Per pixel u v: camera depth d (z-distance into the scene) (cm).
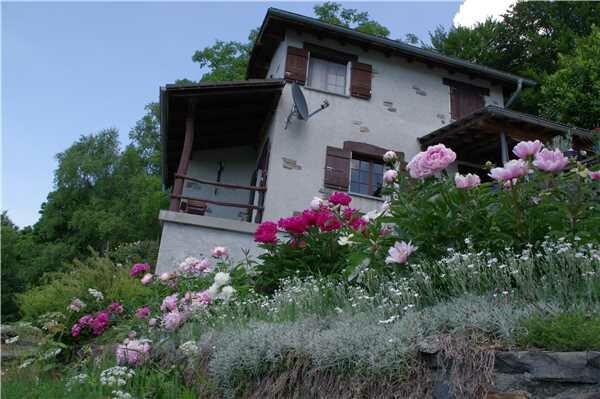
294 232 516
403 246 340
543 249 318
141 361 412
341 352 283
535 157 317
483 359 240
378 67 1260
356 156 1176
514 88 1380
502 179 315
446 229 342
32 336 588
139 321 523
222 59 2127
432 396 247
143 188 2794
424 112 1260
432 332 272
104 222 2630
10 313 1582
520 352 234
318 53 1220
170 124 1199
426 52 1247
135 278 689
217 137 1321
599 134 509
